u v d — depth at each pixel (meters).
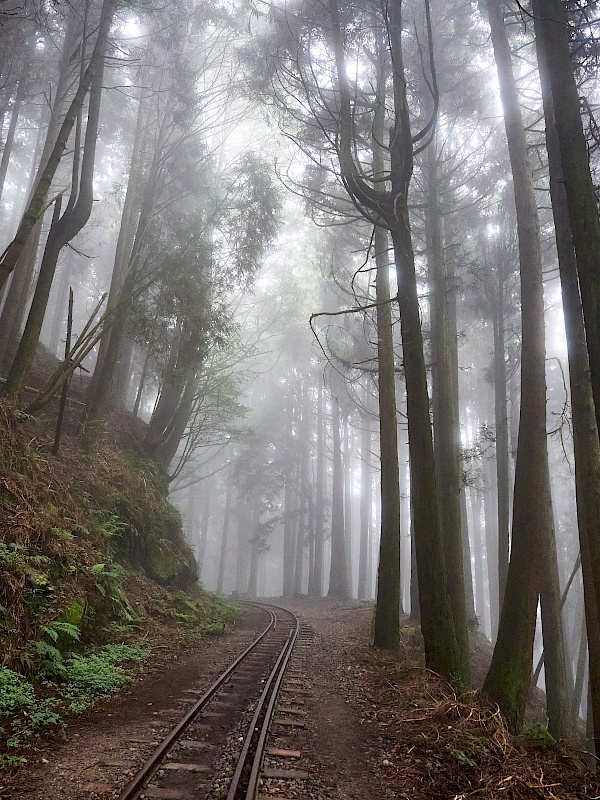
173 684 8.03
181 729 5.93
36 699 6.23
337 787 4.84
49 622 7.54
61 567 9.01
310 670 9.84
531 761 5.68
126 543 13.69
